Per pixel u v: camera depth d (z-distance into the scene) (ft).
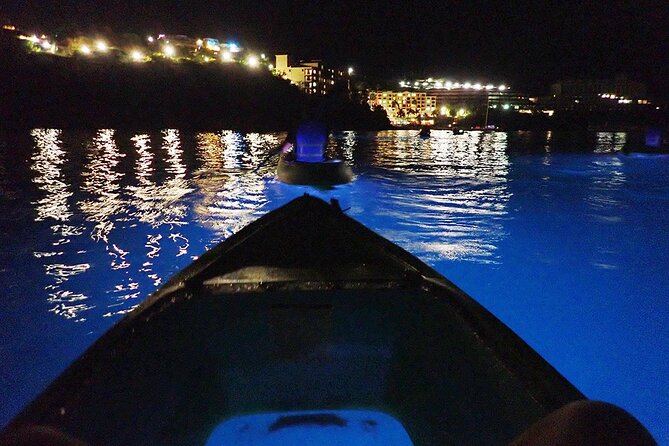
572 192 26.12
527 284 11.93
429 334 5.59
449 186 27.32
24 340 8.71
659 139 51.83
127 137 66.39
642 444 2.34
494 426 4.17
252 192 23.43
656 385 7.77
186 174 29.91
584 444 2.37
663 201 23.59
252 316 5.81
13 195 22.48
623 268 13.23
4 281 11.38
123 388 4.25
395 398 5.95
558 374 4.13
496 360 4.41
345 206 20.77
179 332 5.37
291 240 7.00
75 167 33.04
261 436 5.53
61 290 10.87
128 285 11.19
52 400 3.68
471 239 15.92
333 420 5.82
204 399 5.56
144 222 17.22
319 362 5.98
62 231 15.92
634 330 9.59
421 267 6.54
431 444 5.09
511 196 24.49
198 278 6.09
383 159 44.27
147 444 4.45
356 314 5.93
